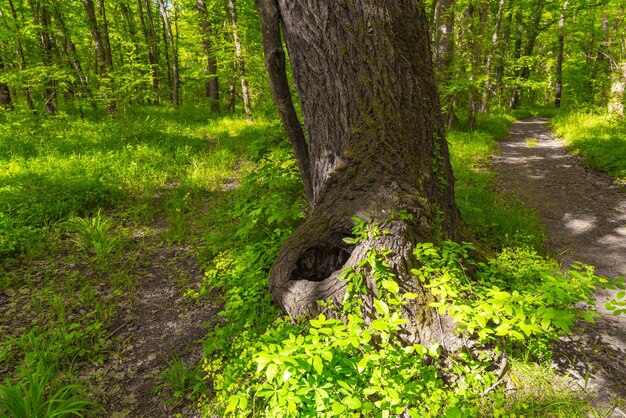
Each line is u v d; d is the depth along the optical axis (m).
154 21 25.33
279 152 4.31
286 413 1.97
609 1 15.41
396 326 2.01
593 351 2.77
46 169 7.59
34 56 13.66
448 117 12.93
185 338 3.42
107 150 9.27
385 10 2.78
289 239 3.06
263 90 13.67
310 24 2.82
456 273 2.55
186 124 13.99
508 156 9.73
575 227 5.33
